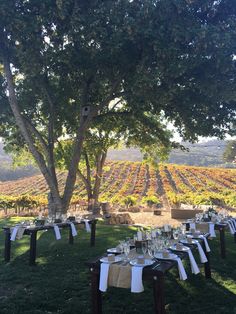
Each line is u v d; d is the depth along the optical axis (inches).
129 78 454.9
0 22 431.8
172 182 1812.3
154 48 388.8
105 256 216.5
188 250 231.1
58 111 588.4
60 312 221.3
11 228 354.3
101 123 655.8
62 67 506.9
